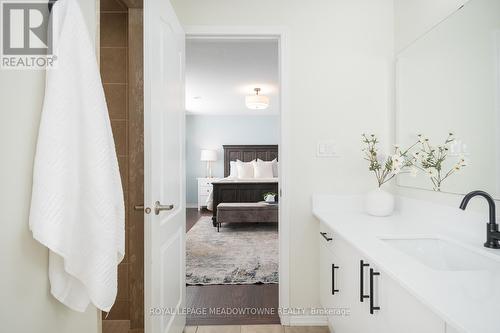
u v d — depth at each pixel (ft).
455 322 1.87
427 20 5.16
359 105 6.45
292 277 6.43
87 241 2.40
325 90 6.45
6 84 2.07
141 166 5.92
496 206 3.68
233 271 9.47
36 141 2.31
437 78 4.83
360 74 6.46
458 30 4.32
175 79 5.38
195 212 22.33
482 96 3.85
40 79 2.35
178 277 5.61
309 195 6.46
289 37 6.40
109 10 6.40
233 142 24.86
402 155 5.90
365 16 6.45
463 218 4.26
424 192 5.27
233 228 16.07
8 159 2.08
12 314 2.11
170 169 5.02
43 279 2.40
